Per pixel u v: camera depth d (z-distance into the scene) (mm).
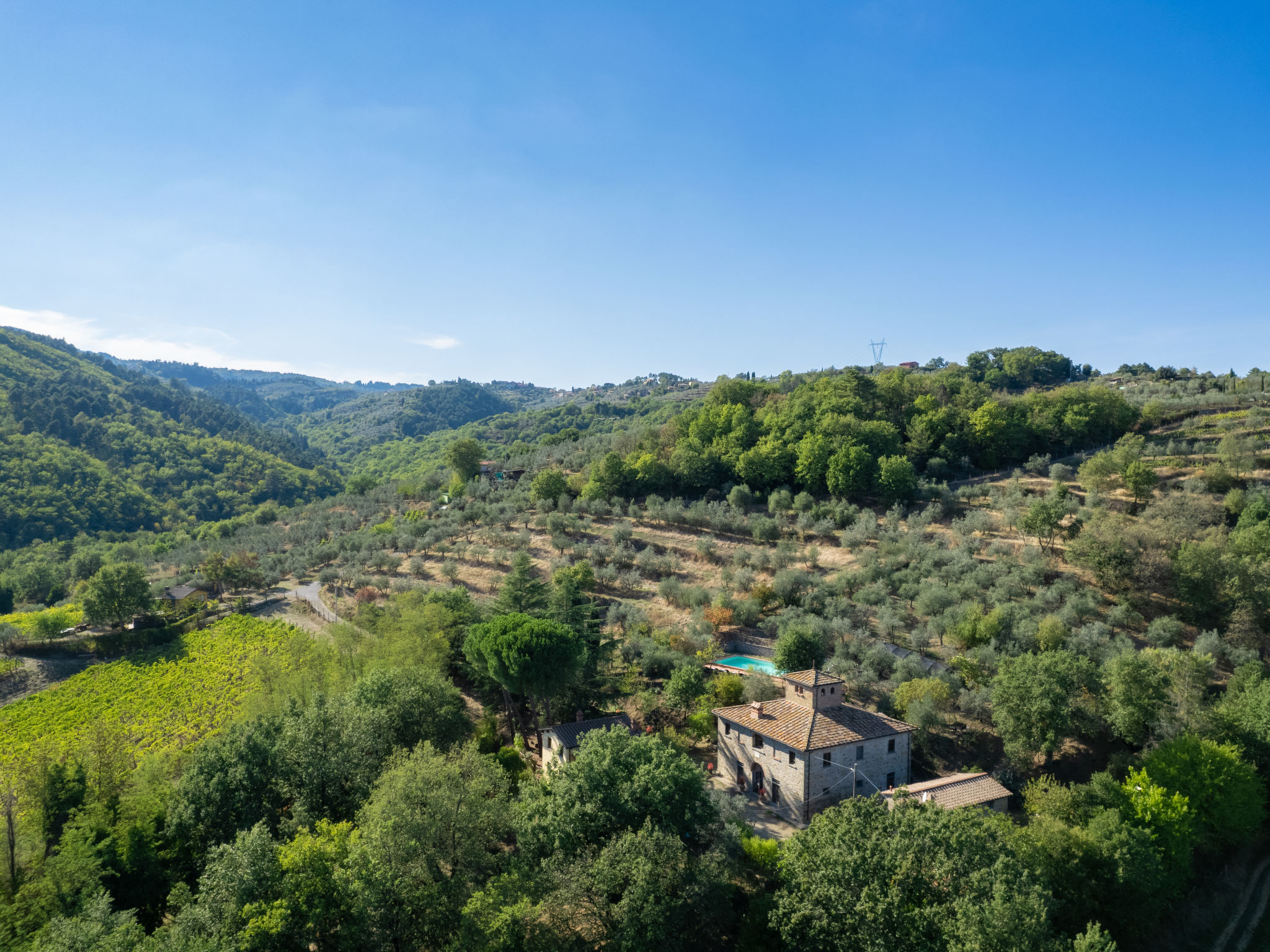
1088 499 92000
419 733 52969
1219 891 47281
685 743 58719
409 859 34938
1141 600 72375
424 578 109688
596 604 87625
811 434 121812
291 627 102125
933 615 73375
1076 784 46469
